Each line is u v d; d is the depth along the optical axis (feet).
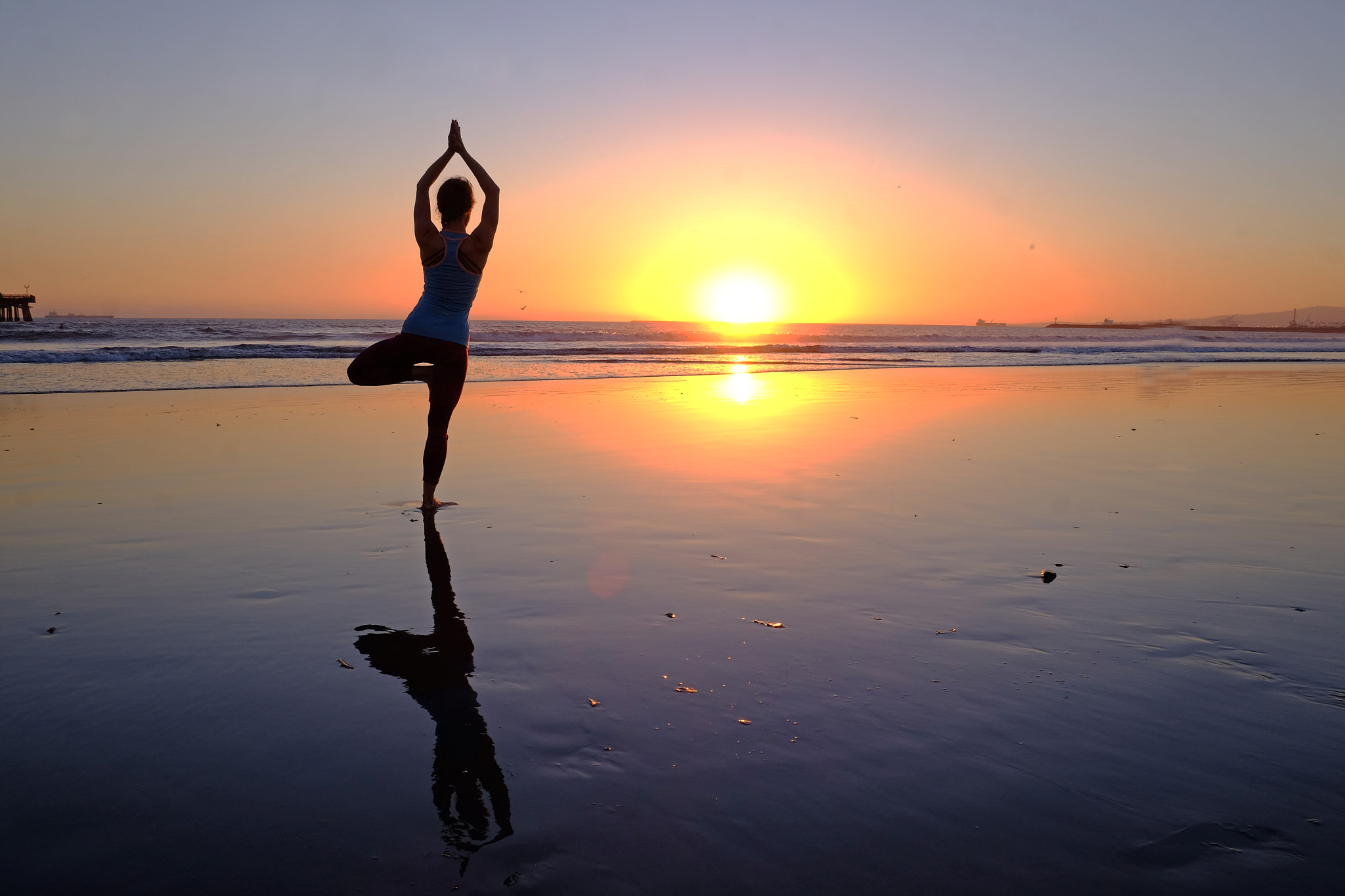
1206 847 5.17
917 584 10.52
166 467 18.81
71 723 6.64
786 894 4.74
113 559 11.39
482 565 11.25
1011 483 17.48
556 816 5.48
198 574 10.69
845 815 5.51
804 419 29.40
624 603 9.74
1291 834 5.31
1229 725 6.75
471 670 7.82
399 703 7.11
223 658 8.02
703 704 7.13
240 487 16.55
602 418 29.40
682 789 5.81
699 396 39.11
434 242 14.08
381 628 8.89
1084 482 17.60
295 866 4.93
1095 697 7.27
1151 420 29.48
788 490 16.65
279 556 11.59
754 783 5.89
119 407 31.60
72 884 4.73
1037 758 6.24
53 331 118.52
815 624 9.09
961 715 6.92
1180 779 5.96
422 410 31.17
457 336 14.32
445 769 6.06
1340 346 132.57
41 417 27.94
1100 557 11.80
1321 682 7.57
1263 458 20.99
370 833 5.27
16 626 8.82
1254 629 8.91
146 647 8.27
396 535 12.86
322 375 49.75
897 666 7.94
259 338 118.93
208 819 5.39
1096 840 5.26
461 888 4.75
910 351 108.88
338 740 6.44
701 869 4.95
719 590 10.24
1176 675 7.74
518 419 28.94
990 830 5.35
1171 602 9.80
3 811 5.42
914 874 4.92
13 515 13.96
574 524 13.70
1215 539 12.84
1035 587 10.36
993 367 72.38
